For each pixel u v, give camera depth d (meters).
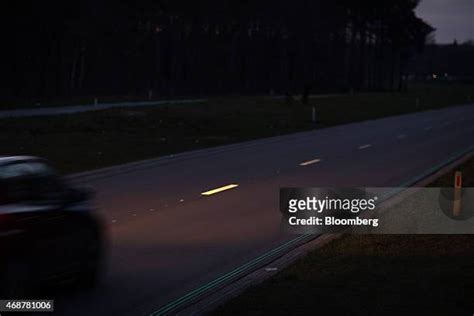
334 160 36.94
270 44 175.75
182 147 43.47
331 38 193.62
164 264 15.20
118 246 16.86
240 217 20.84
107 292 13.01
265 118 71.19
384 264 14.55
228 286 13.31
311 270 14.09
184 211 21.73
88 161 35.31
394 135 55.09
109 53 130.75
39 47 113.00
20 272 11.29
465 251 15.99
